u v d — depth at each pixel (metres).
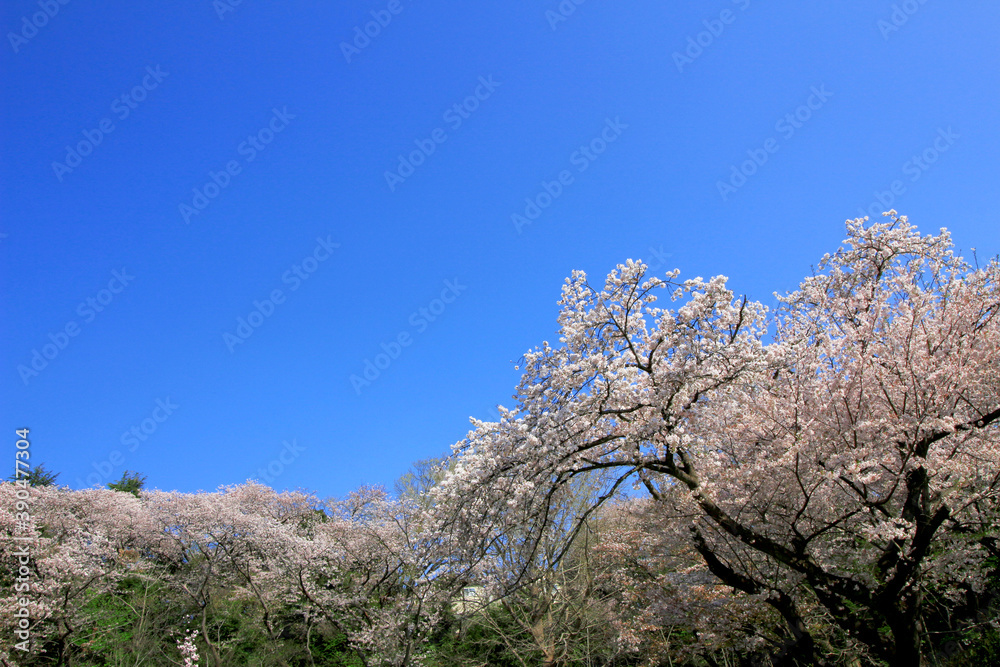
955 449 9.23
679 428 9.81
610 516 21.48
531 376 10.40
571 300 10.59
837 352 10.39
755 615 12.69
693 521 10.98
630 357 10.20
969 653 10.20
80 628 19.28
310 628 22.22
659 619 13.80
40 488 22.36
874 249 12.43
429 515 11.22
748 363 9.82
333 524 25.77
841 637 11.91
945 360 9.70
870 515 9.84
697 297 9.74
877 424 9.26
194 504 23.95
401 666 18.39
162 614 21.66
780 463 9.59
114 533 22.91
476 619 20.61
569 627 19.84
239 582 23.38
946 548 10.17
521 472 9.91
